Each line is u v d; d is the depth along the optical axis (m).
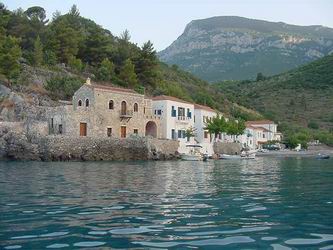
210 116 88.06
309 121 160.38
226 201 17.67
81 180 27.34
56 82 80.62
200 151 75.62
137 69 107.00
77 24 121.00
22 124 58.84
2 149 55.81
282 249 9.61
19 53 77.12
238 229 11.81
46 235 10.95
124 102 68.94
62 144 56.69
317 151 110.38
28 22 103.62
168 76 139.75
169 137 75.25
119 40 120.38
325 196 19.61
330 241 10.41
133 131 69.94
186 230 11.64
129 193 20.25
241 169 43.50
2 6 104.69
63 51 99.56
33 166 44.03
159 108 75.50
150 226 12.18
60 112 62.22
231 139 95.94
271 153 97.94
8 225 12.23
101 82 95.00
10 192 20.39
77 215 13.93
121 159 60.28
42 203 16.69
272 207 16.02
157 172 36.00
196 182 26.86
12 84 75.44
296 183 27.00
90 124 63.62
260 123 127.94
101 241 10.30
